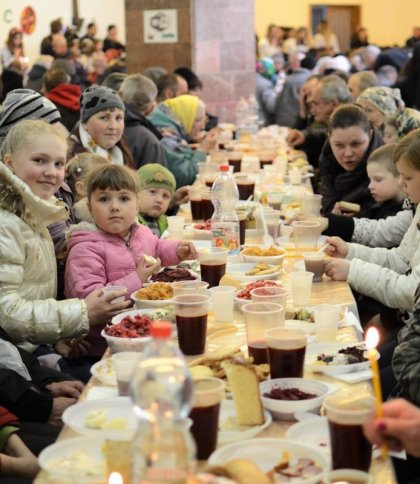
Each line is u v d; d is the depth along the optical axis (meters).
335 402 1.87
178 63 10.73
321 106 7.46
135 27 10.70
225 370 2.08
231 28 11.42
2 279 3.10
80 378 3.34
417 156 3.29
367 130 5.24
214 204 4.41
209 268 3.28
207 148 7.53
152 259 3.40
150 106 6.98
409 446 1.70
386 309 3.99
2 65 14.02
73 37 15.23
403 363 2.44
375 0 22.31
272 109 11.88
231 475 1.64
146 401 1.48
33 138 3.33
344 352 2.50
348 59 15.38
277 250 3.67
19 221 3.15
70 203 4.09
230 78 11.56
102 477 1.75
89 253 3.45
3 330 3.09
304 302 3.07
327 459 1.82
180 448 1.45
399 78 9.55
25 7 14.94
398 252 3.85
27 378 2.98
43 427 2.79
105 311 3.09
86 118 5.17
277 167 6.63
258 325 2.42
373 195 4.69
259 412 2.03
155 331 1.53
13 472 2.42
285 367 2.27
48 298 3.30
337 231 4.52
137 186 3.53
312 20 22.06
